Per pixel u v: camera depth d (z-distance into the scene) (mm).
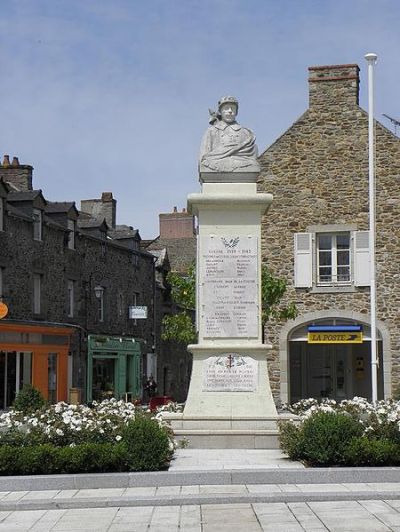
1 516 9805
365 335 27422
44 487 10969
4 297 29797
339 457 11695
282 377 27469
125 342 39688
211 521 9273
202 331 14289
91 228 37812
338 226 27719
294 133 28375
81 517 9641
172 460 12336
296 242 27938
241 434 13602
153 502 10203
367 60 24031
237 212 14453
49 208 34719
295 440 12195
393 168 27531
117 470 11523
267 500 10258
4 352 29953
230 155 14641
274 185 28328
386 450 11617
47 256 32906
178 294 25812
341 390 29125
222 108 14984
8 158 35938
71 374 34688
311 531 8758
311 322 27734
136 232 41781
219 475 11086
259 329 14289
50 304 33031
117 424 12398
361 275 27406
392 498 10375
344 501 10273
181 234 55094
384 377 26969
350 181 27828
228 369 14172
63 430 12203
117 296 39469
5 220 29984
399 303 27047
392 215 27422
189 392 14188
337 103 28156
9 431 12242
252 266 14367
